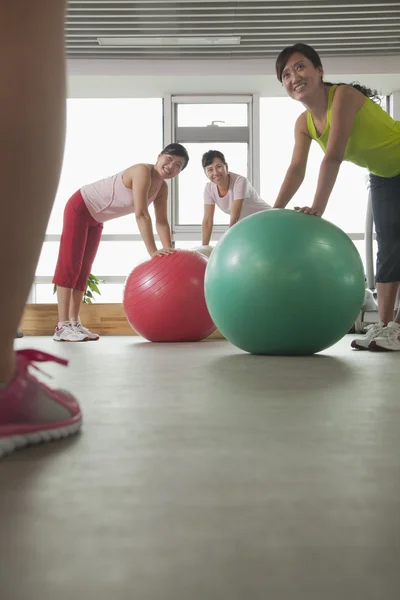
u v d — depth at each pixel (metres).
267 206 4.71
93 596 0.36
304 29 5.62
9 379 0.76
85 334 4.09
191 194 6.56
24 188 0.68
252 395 1.30
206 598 0.36
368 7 5.20
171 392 1.35
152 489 0.60
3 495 0.57
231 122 6.62
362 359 2.28
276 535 0.47
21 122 0.67
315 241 2.32
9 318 0.72
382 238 2.76
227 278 2.37
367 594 0.36
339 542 0.45
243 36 5.73
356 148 2.62
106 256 6.57
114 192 3.86
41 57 0.69
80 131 6.61
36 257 0.73
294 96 2.64
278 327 2.34
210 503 0.55
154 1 5.05
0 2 0.67
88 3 5.09
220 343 3.45
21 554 0.43
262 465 0.69
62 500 0.56
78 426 0.88
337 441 0.83
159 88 6.43
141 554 0.43
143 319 3.58
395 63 6.17
